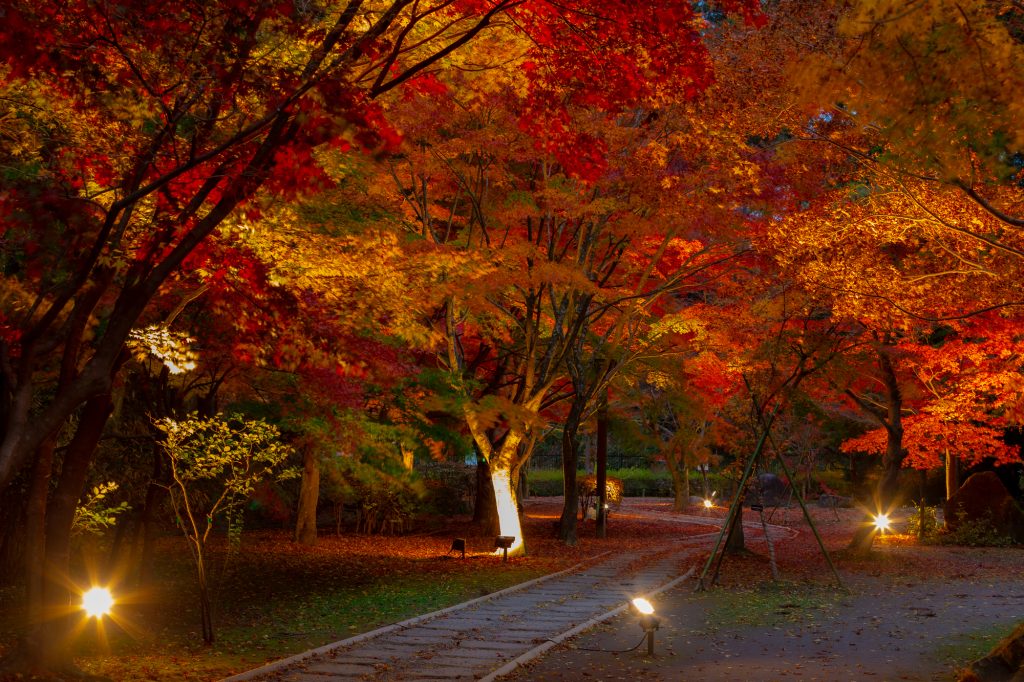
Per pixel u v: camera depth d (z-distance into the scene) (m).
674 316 25.20
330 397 17.53
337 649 13.09
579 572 22.89
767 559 25.55
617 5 8.91
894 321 14.86
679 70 9.53
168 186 9.70
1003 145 7.25
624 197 21.23
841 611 16.84
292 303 11.04
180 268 10.84
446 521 37.72
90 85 8.34
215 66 8.36
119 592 17.20
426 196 21.91
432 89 10.56
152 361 15.71
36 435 8.18
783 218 17.03
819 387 27.92
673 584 20.64
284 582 20.23
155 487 17.03
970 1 6.87
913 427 27.31
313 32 8.71
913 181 12.46
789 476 20.86
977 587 20.14
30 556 10.83
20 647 10.45
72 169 10.01
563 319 25.31
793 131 13.88
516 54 10.49
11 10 7.39
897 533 35.03
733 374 26.53
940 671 11.61
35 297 11.93
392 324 14.05
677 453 49.19
